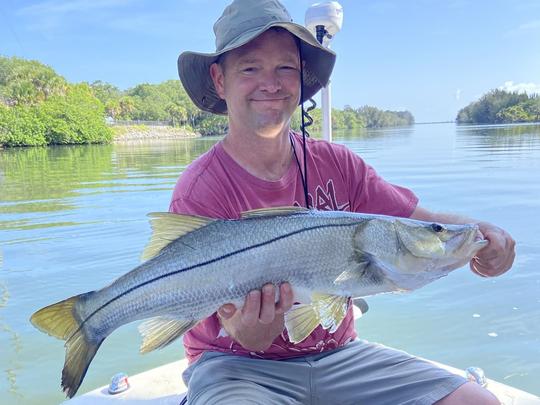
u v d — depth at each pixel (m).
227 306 0.61
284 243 0.61
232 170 0.73
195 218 0.63
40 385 1.13
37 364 1.22
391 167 4.89
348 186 0.79
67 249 2.22
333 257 0.62
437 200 3.00
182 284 0.61
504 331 1.28
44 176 5.37
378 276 0.63
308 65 0.88
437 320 1.36
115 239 2.38
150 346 0.61
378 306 1.47
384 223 0.63
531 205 2.75
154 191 3.90
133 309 0.62
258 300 0.60
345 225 0.62
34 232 2.54
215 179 0.72
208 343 0.72
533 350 1.18
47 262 2.03
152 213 0.62
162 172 5.52
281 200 0.73
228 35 0.74
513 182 3.62
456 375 0.69
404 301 1.50
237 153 0.73
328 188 0.77
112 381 0.86
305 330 0.61
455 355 1.17
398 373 0.69
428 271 0.64
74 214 3.01
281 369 0.70
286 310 0.61
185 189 0.71
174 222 0.63
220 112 0.94
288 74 0.74
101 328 0.62
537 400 0.78
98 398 0.83
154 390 0.85
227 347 0.71
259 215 0.62
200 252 0.61
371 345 0.76
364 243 0.62
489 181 3.71
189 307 0.62
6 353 1.27
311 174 0.77
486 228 0.68
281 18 0.73
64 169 6.29
